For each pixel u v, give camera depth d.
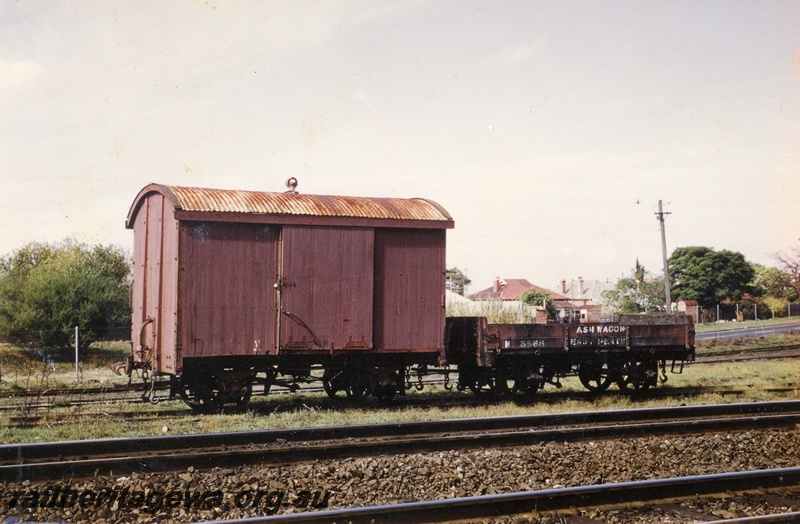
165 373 13.32
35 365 18.81
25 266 29.75
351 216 13.89
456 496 7.27
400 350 14.37
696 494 7.14
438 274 14.83
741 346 33.00
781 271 55.66
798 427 11.20
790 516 6.06
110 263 30.83
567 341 15.66
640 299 57.44
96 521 6.31
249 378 13.52
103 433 10.80
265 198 13.74
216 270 12.91
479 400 15.09
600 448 9.41
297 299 13.43
